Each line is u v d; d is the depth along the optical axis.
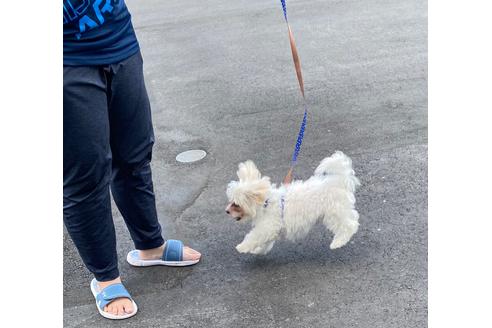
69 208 2.72
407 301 2.85
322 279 3.06
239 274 3.19
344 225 3.08
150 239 3.24
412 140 4.41
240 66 6.43
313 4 8.55
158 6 9.66
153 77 6.39
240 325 2.83
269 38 7.27
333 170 3.04
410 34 6.84
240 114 5.24
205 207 3.89
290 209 3.08
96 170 2.64
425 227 3.38
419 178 3.89
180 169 4.42
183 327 2.87
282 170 4.21
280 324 2.80
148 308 3.04
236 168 4.34
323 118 4.95
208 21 8.34
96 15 2.47
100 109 2.58
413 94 5.23
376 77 5.71
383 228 3.42
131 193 3.05
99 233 2.85
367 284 2.99
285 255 3.30
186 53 7.06
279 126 4.91
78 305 3.13
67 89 2.46
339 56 6.39
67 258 3.54
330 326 2.75
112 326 2.94
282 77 5.98
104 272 2.99
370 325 2.73
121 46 2.65
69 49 2.45
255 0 9.20
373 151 4.32
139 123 2.87
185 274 3.25
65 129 2.51
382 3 8.22
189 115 5.34
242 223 3.65
